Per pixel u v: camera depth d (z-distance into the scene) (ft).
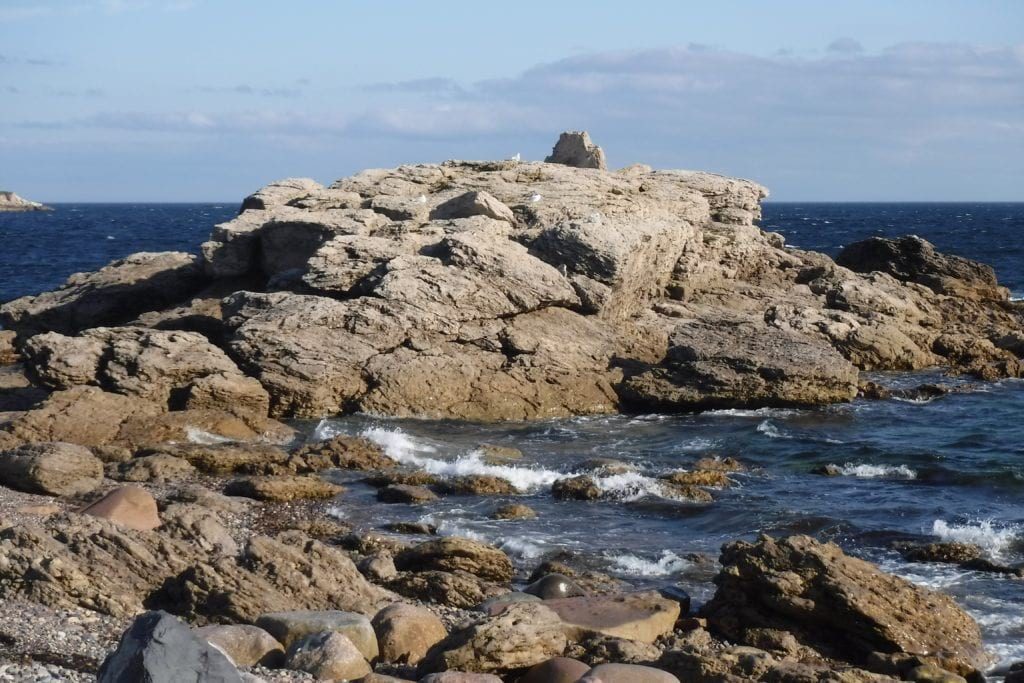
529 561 71.46
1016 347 159.02
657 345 138.51
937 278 187.93
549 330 129.80
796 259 176.35
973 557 70.74
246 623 52.90
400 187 170.19
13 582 54.70
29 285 252.83
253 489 85.25
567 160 199.21
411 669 46.91
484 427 115.96
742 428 115.44
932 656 52.90
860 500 86.94
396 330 122.83
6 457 83.25
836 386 126.62
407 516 81.71
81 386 108.88
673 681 43.09
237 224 157.99
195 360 114.32
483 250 130.11
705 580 67.36
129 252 367.25
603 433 113.91
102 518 60.64
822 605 56.65
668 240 152.46
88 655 45.88
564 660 45.73
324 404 117.19
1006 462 99.45
